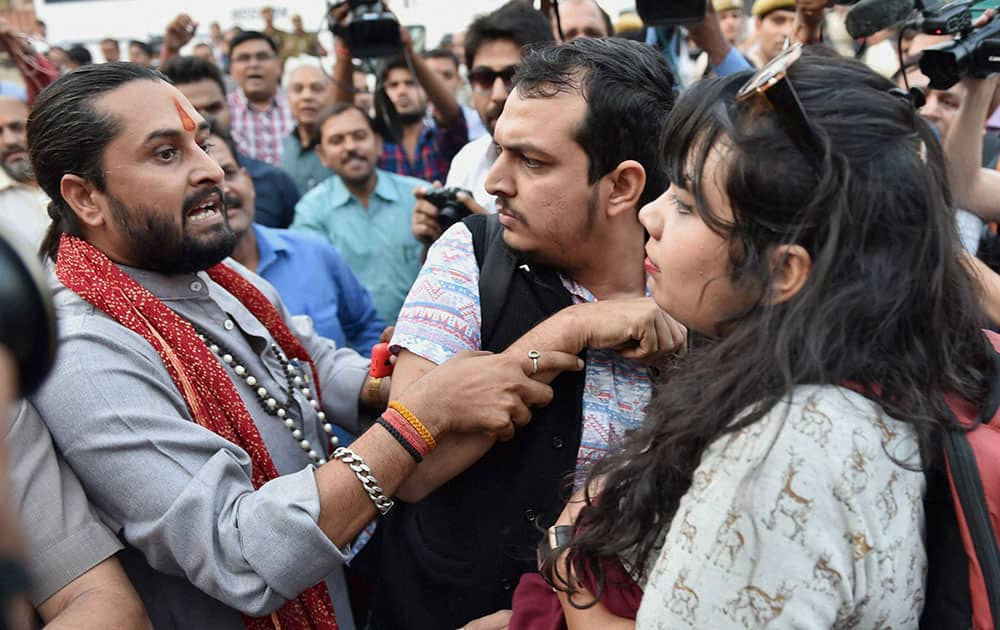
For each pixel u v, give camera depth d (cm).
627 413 146
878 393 95
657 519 107
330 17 337
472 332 148
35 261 51
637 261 147
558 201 138
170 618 149
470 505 148
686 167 102
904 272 95
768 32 372
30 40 354
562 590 117
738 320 103
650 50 144
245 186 275
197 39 745
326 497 136
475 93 305
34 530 131
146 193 150
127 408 139
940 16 172
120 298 147
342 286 294
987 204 214
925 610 100
